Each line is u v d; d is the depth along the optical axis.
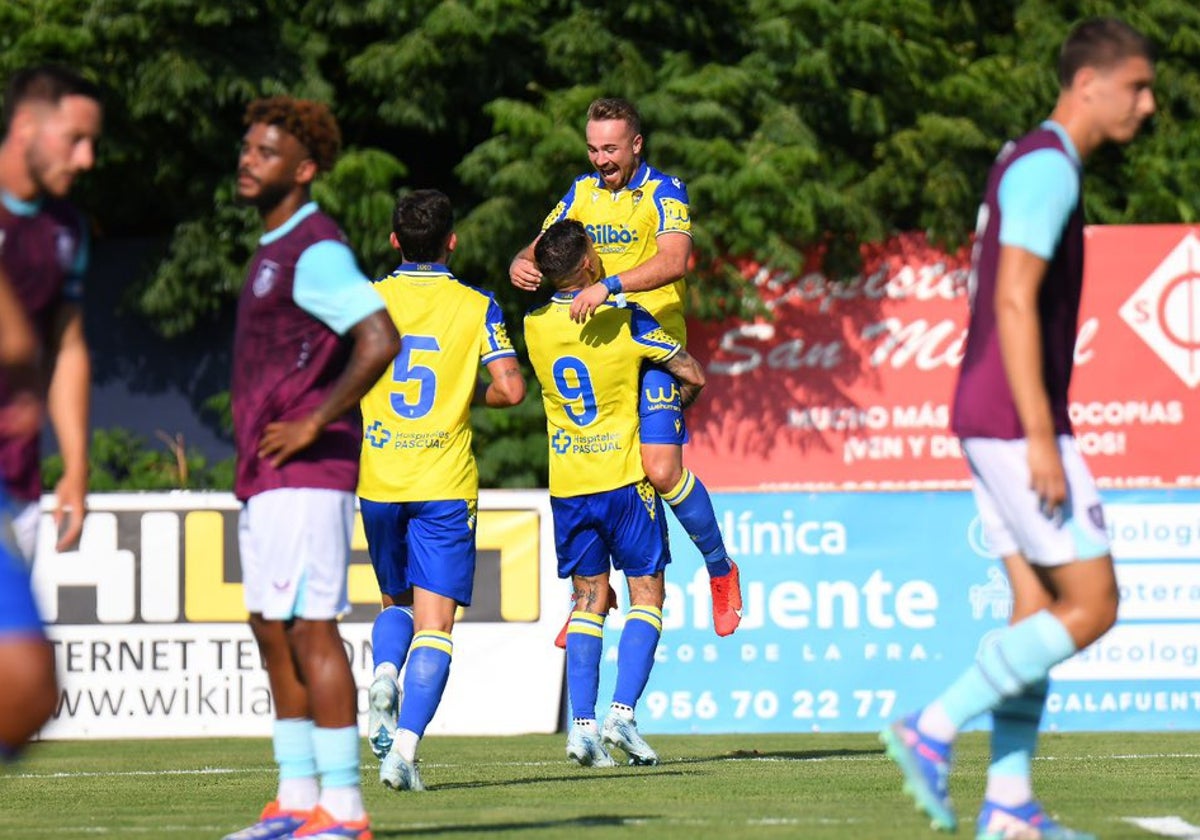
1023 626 17.58
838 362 53.41
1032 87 55.22
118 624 40.50
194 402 56.22
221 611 40.59
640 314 29.50
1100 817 20.55
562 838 18.73
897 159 53.19
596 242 30.81
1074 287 17.67
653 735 39.31
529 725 40.28
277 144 18.66
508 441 52.88
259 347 18.62
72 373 18.61
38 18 50.28
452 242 27.50
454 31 50.69
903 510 39.88
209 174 54.75
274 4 53.56
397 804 23.45
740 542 39.75
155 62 51.06
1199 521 39.78
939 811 17.88
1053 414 17.53
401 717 26.05
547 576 40.50
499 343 27.08
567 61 52.19
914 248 53.66
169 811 23.75
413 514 26.67
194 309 55.06
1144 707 39.72
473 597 40.47
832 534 39.78
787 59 52.72
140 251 56.19
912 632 39.75
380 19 52.31
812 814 21.27
